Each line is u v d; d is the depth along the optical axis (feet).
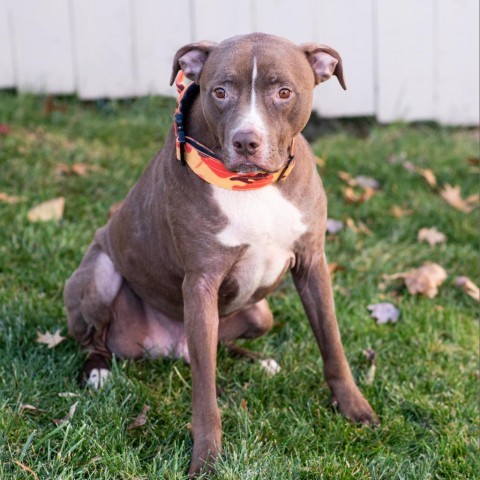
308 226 5.86
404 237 8.46
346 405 6.10
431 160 9.70
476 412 6.18
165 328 6.66
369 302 7.41
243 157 5.31
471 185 9.31
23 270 7.55
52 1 10.39
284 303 7.36
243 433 5.81
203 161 5.62
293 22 10.28
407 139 10.18
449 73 10.42
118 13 10.44
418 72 10.41
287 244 5.87
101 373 6.38
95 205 8.53
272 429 5.91
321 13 10.23
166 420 5.97
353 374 6.57
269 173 5.51
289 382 6.38
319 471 5.55
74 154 9.32
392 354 6.77
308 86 5.54
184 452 5.74
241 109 5.34
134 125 10.22
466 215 8.72
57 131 9.96
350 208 8.80
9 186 8.80
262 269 5.93
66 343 6.77
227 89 5.40
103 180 8.94
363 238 8.37
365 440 5.89
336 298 7.41
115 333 6.59
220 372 6.48
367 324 7.11
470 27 10.28
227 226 5.70
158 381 6.42
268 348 6.88
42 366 6.45
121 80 10.67
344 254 8.08
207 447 5.58
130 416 5.99
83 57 10.59
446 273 7.89
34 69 10.61
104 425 5.80
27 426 5.77
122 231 6.34
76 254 7.73
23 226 8.09
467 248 8.20
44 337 6.67
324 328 6.08
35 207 8.27
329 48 5.69
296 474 5.53
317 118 10.71
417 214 8.74
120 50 10.56
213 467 5.51
